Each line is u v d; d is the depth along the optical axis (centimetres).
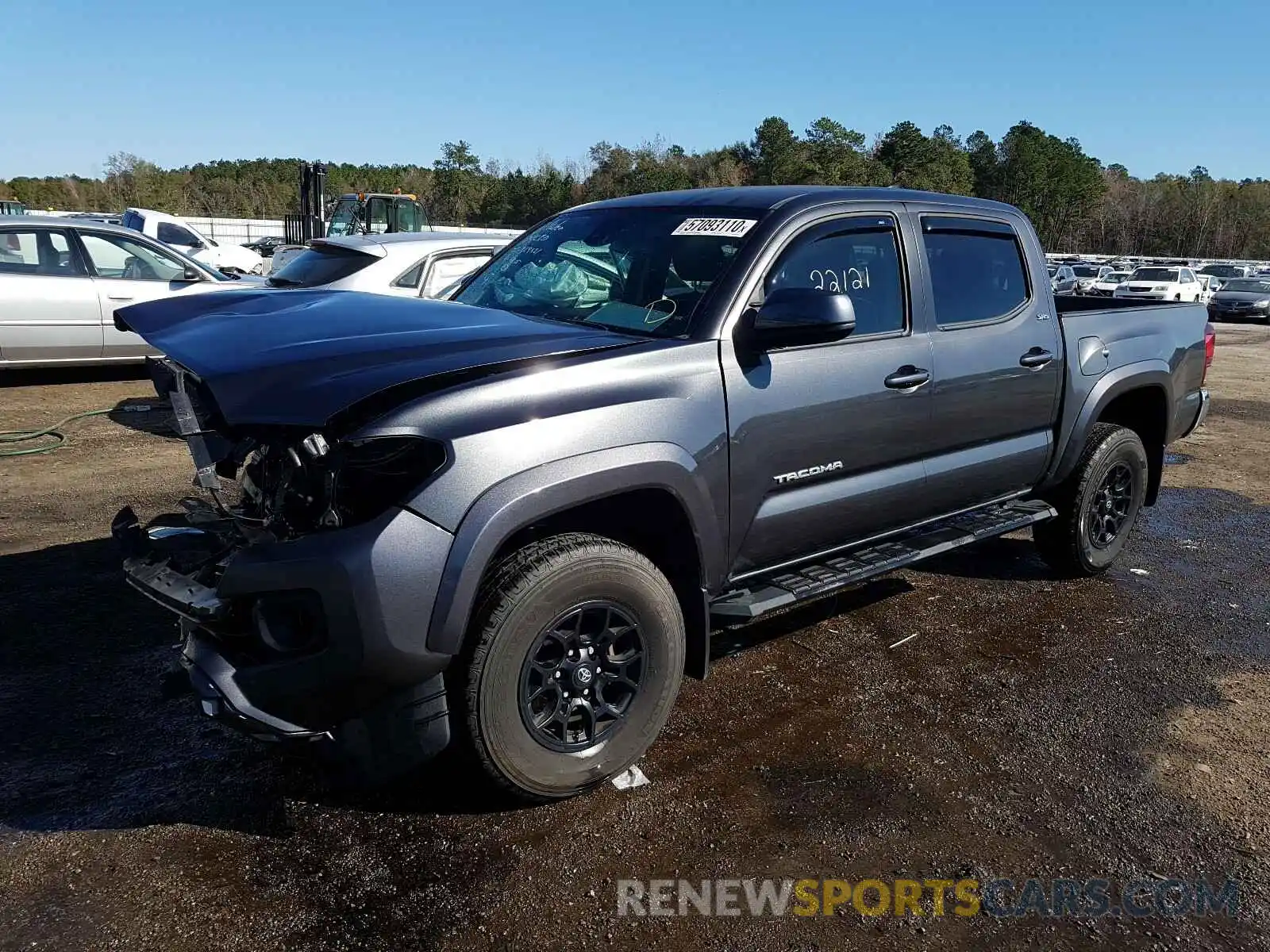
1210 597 509
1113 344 480
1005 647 432
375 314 318
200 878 256
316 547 244
